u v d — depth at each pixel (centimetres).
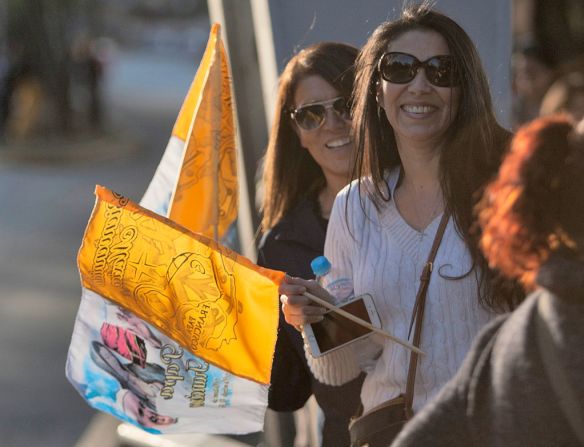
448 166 530
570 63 988
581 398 337
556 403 341
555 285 341
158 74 7719
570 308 344
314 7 869
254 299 531
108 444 1248
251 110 962
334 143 670
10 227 2647
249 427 546
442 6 857
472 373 364
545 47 1783
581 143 352
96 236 540
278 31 872
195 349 545
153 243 536
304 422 938
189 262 536
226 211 655
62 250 2345
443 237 530
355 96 590
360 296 543
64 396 1450
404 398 532
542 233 354
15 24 4144
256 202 952
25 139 4134
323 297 554
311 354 550
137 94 6272
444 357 525
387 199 557
